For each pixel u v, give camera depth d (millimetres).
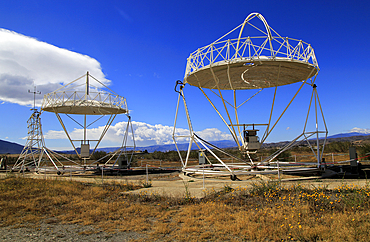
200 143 20828
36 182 19359
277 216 8883
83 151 30250
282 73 18844
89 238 8125
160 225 9070
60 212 11312
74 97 27641
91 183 19688
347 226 7621
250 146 20344
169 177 24391
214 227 8680
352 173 19938
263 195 11984
